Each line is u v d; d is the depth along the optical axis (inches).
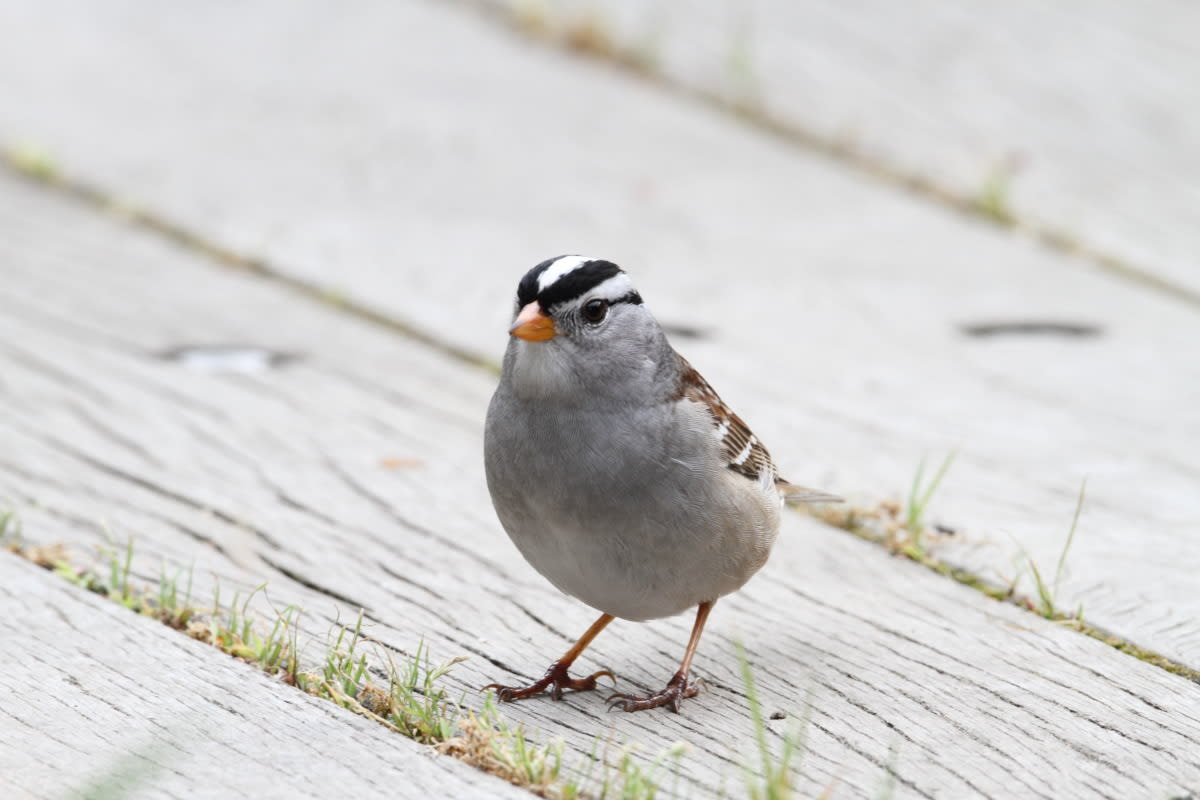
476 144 601.6
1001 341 466.0
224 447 392.8
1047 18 689.0
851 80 638.5
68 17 721.0
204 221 538.0
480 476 383.2
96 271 503.8
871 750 255.1
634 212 551.2
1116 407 419.5
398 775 242.2
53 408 410.6
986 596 319.9
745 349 455.5
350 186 567.8
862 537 351.6
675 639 304.2
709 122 627.8
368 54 684.1
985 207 553.3
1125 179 563.2
